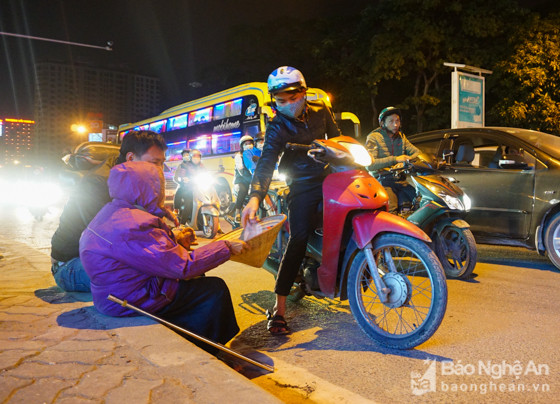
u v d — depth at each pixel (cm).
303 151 366
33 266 514
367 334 338
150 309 302
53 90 13438
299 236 363
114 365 236
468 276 542
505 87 1717
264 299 469
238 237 361
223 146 1441
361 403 258
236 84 2461
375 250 336
